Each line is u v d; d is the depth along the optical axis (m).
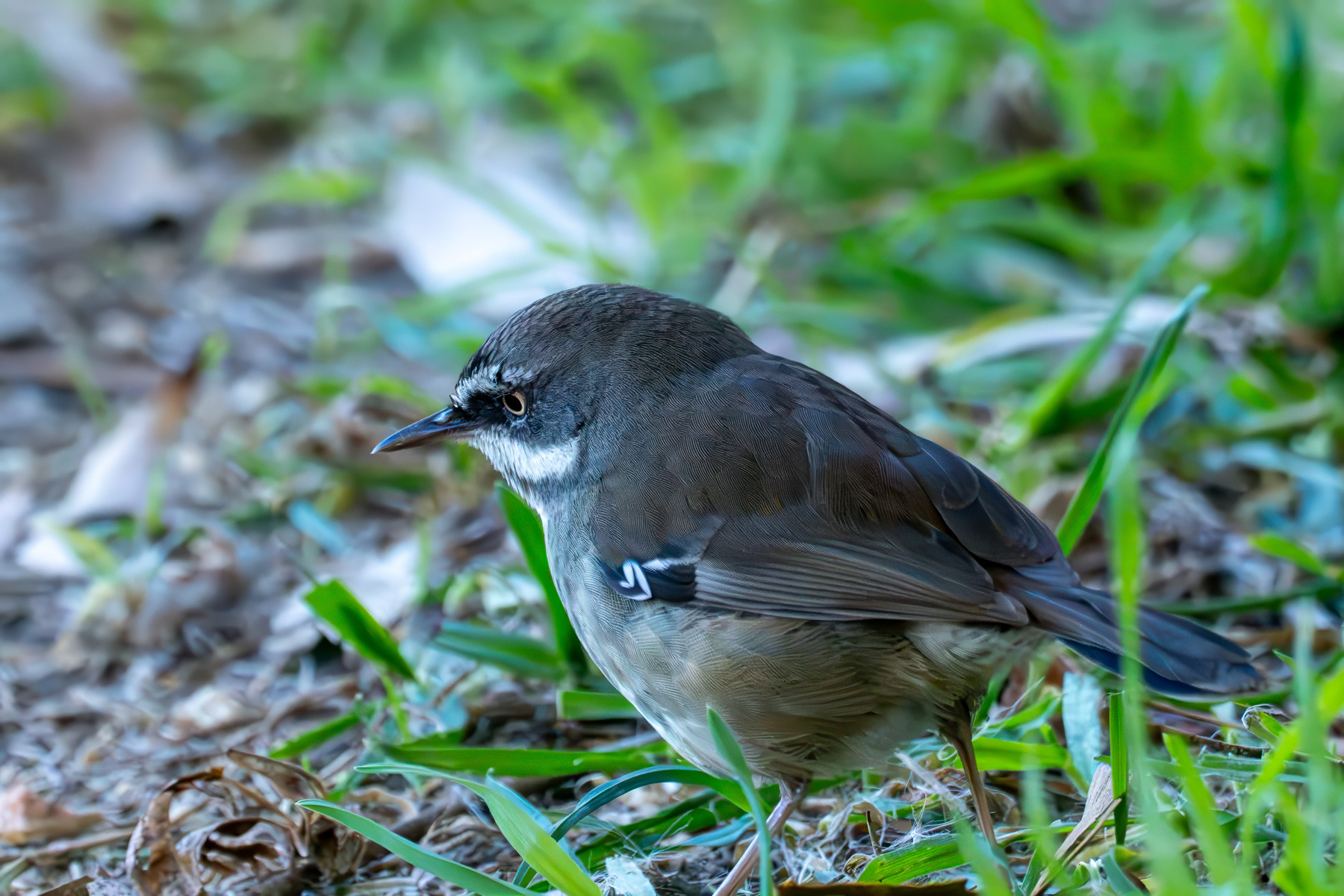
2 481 12.30
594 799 7.04
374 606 9.98
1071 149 14.11
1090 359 10.37
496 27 17.30
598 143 14.09
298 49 17.73
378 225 15.63
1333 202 11.55
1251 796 6.38
